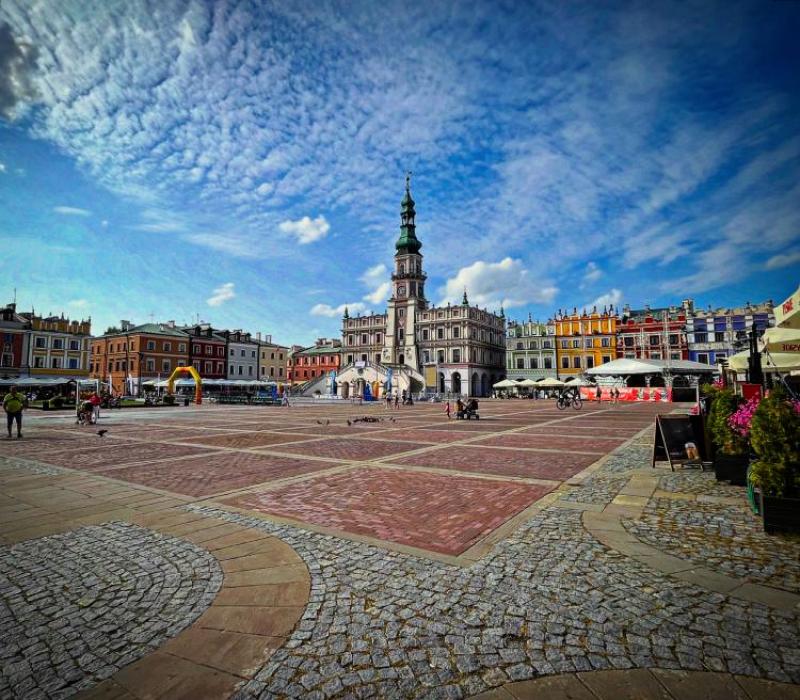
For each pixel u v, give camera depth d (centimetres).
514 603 411
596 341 8831
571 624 376
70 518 665
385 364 6888
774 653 331
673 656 330
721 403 975
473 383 9256
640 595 423
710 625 370
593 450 1342
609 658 330
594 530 605
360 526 629
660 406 4400
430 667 323
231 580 460
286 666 324
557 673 315
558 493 809
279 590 438
